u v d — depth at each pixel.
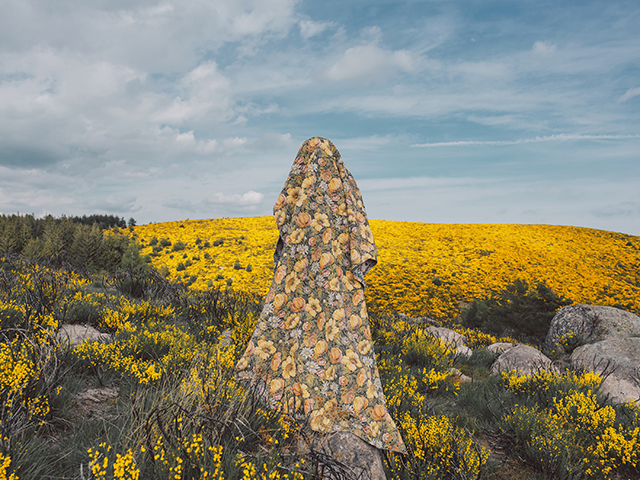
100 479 1.67
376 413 2.87
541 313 20.73
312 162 3.37
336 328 3.03
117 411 2.72
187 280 40.03
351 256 3.20
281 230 3.50
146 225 66.44
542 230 67.25
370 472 2.47
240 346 4.62
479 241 60.69
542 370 5.53
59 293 5.32
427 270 46.88
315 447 2.58
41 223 52.88
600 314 9.04
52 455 2.13
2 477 1.61
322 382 2.91
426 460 2.85
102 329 5.00
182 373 3.44
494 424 4.14
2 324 3.71
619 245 60.62
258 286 38.66
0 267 8.41
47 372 2.73
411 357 6.40
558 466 3.25
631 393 5.67
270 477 1.89
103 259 37.12
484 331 22.50
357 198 3.38
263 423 2.69
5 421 2.05
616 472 3.45
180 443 2.02
